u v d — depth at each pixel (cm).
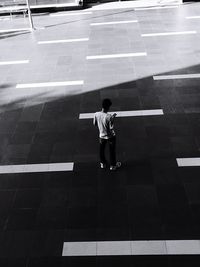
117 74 1355
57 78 1361
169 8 2111
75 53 1576
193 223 716
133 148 946
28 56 1586
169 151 923
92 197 800
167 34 1708
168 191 800
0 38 1838
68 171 884
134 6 2209
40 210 775
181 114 1073
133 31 1784
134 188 816
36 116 1124
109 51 1566
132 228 714
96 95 1219
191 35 1670
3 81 1370
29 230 728
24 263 662
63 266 651
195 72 1322
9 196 820
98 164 901
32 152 962
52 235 713
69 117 1105
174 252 660
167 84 1252
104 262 652
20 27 1992
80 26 1925
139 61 1448
